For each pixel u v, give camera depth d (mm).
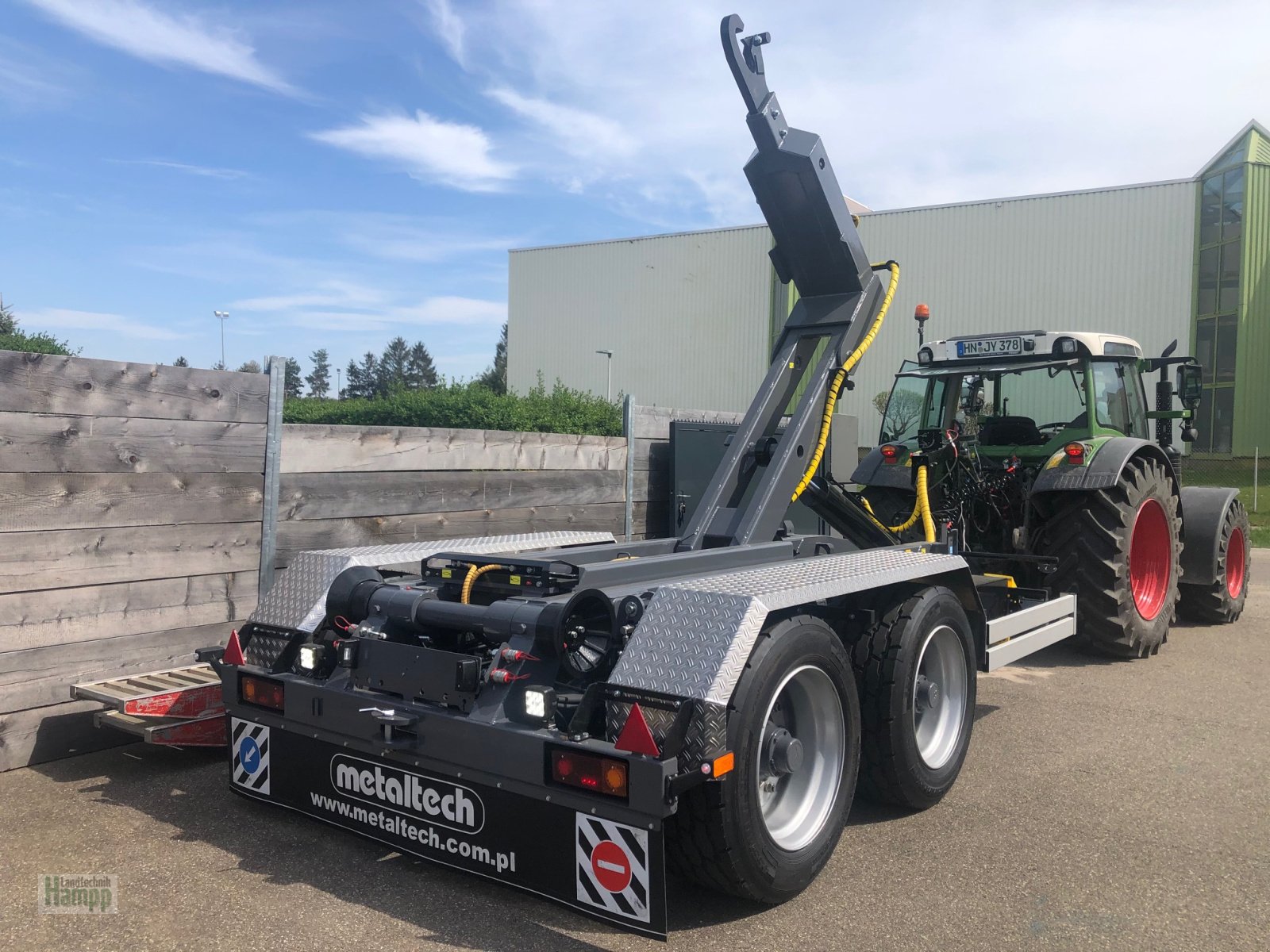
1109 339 6422
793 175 4367
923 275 31359
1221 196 26734
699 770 2537
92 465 4148
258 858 3252
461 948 2674
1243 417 26484
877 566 3633
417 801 3008
